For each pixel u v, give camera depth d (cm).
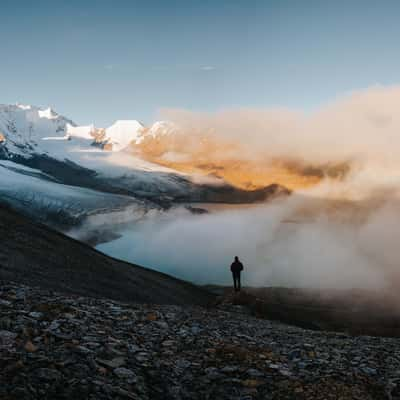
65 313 1062
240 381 805
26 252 2603
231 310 2827
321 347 1176
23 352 756
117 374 752
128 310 1306
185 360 899
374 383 848
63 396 644
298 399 745
